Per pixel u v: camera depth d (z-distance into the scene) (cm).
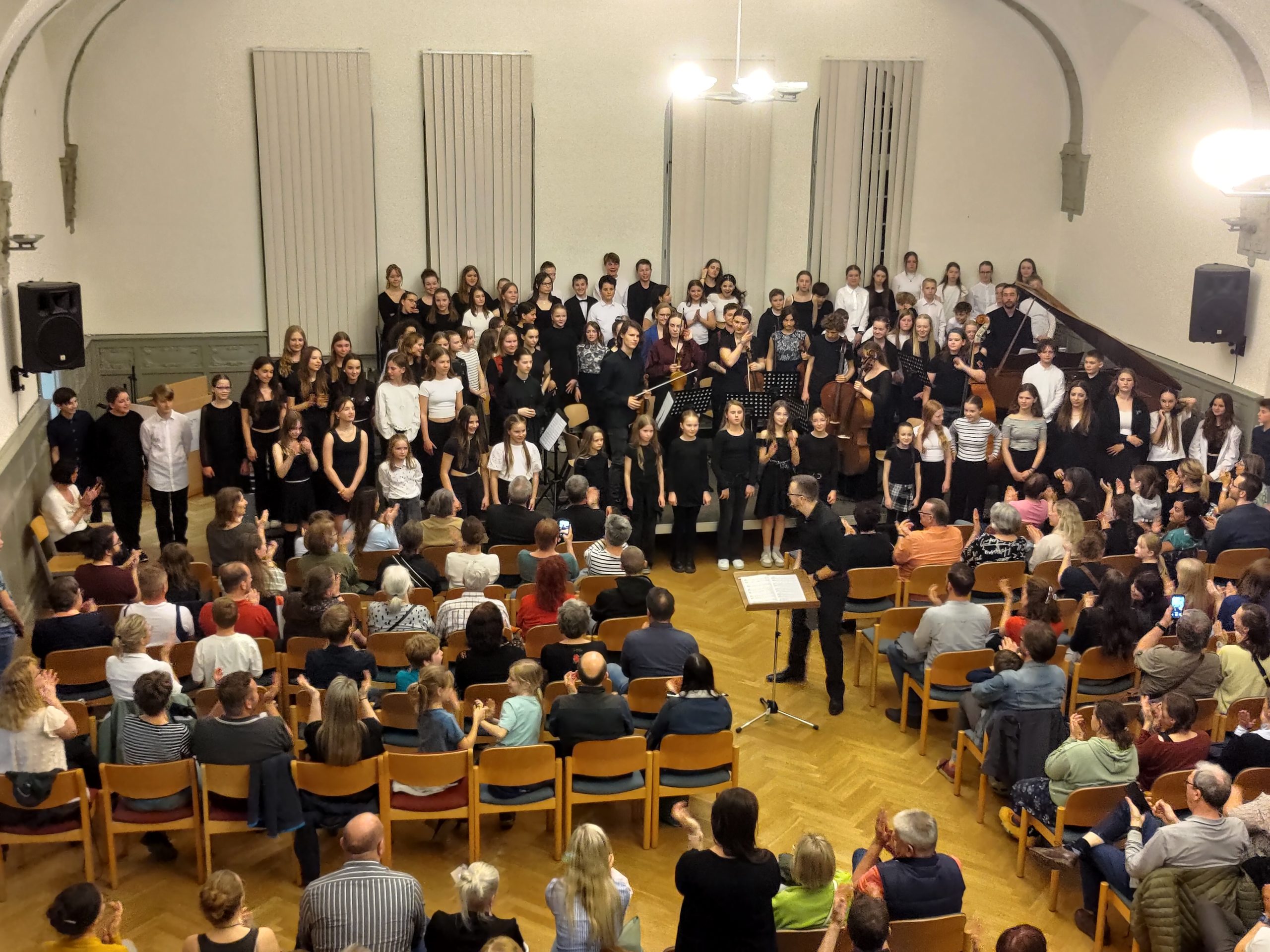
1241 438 1126
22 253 988
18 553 886
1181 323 1263
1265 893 462
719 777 651
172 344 1310
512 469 1000
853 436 1124
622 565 791
